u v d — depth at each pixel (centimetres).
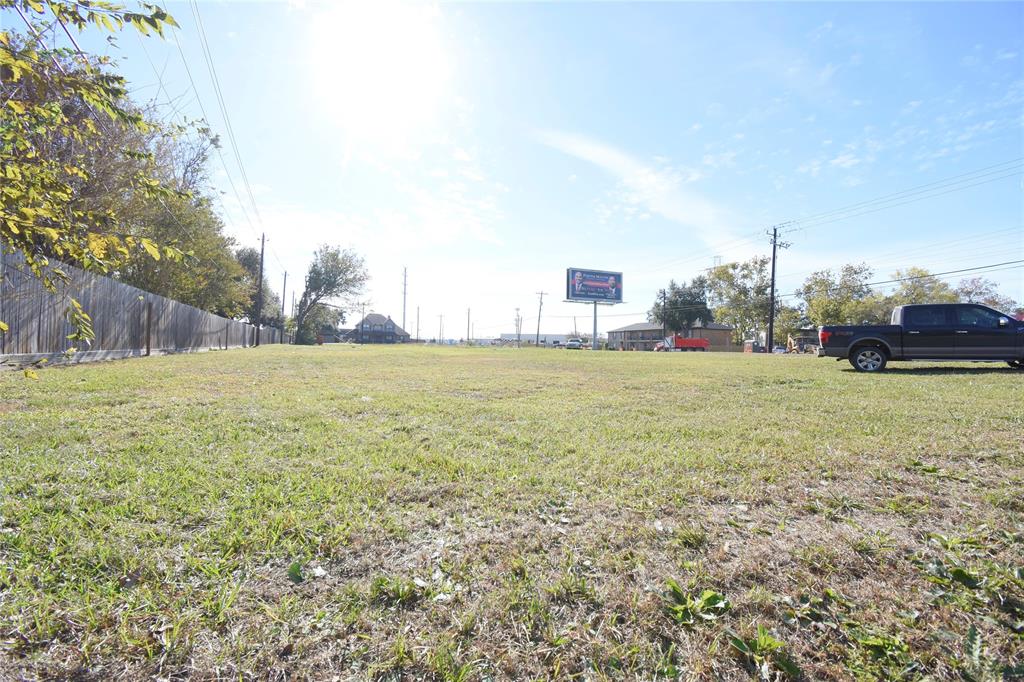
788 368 1181
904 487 291
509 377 939
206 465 305
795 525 239
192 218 1792
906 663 143
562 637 153
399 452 353
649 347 8244
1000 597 175
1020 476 306
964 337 1020
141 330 1313
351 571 190
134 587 172
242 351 1917
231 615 159
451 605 169
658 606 170
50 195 196
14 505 233
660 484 292
